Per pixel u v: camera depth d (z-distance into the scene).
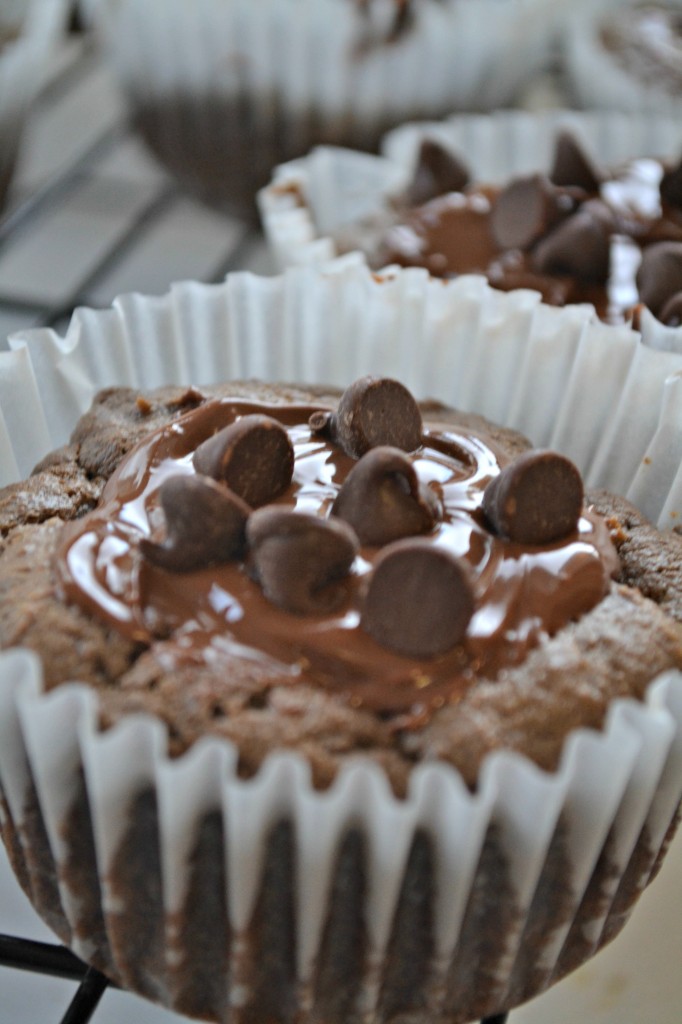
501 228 0.28
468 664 0.20
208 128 0.34
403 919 0.20
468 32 0.33
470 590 0.20
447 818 0.19
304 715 0.20
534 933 0.21
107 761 0.19
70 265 0.33
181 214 0.37
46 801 0.20
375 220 0.30
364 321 0.26
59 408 0.25
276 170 0.32
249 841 0.19
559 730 0.20
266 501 0.21
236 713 0.20
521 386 0.26
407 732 0.20
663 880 0.23
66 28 0.43
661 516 0.25
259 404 0.23
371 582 0.20
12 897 0.22
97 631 0.20
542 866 0.20
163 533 0.21
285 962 0.20
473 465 0.22
